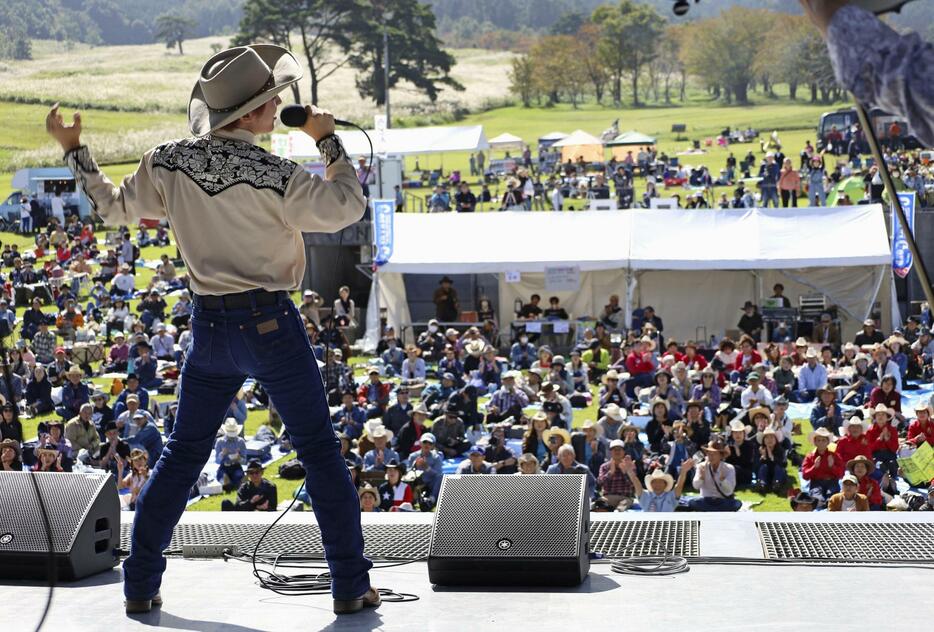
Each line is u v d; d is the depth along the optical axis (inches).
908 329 1000.2
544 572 137.1
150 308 1255.5
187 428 130.6
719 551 153.9
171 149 124.6
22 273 1508.4
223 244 123.6
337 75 5777.6
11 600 136.0
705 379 750.5
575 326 1112.8
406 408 734.5
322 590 139.8
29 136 4557.1
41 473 152.5
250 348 124.9
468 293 1206.3
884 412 580.1
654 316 1091.3
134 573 129.6
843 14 67.1
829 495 557.9
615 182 2129.7
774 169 1763.0
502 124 5098.4
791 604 124.4
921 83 62.6
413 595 135.9
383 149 1802.4
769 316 1093.1
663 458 598.9
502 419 772.0
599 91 5866.1
